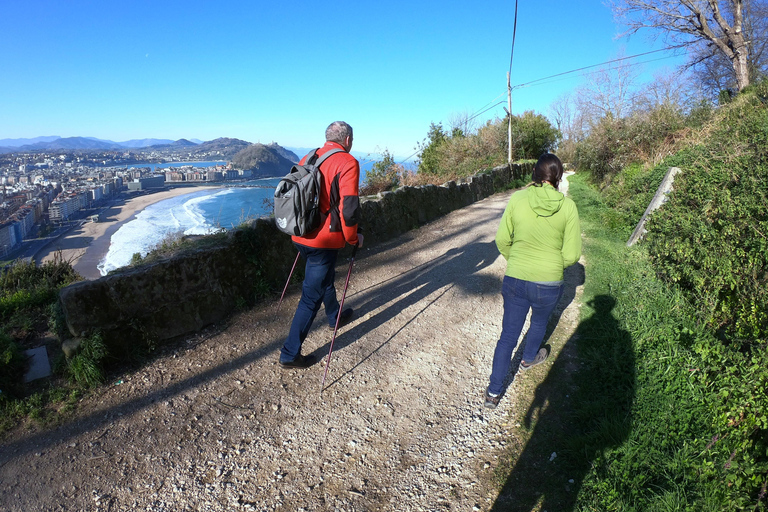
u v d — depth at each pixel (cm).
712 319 305
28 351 312
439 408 283
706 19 1503
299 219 280
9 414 256
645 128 1069
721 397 229
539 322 289
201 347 344
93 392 283
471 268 562
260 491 215
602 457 222
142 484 217
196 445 245
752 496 180
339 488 218
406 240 714
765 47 1595
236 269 406
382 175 1307
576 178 1619
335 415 274
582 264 552
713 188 432
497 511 202
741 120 674
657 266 422
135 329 318
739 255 308
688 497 193
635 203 686
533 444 244
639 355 306
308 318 307
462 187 1136
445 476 226
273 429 260
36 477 216
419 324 401
